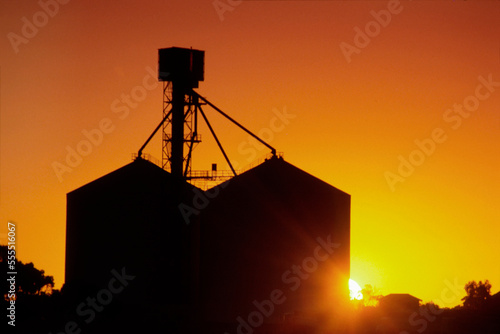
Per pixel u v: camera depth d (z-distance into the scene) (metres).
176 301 197.88
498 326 161.50
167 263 199.00
